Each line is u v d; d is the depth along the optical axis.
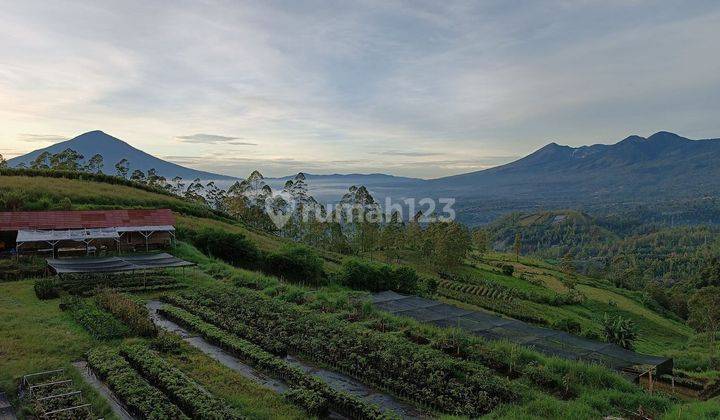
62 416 16.47
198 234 59.06
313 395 18.95
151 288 37.06
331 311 33.25
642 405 20.05
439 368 22.44
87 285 35.91
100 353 22.27
